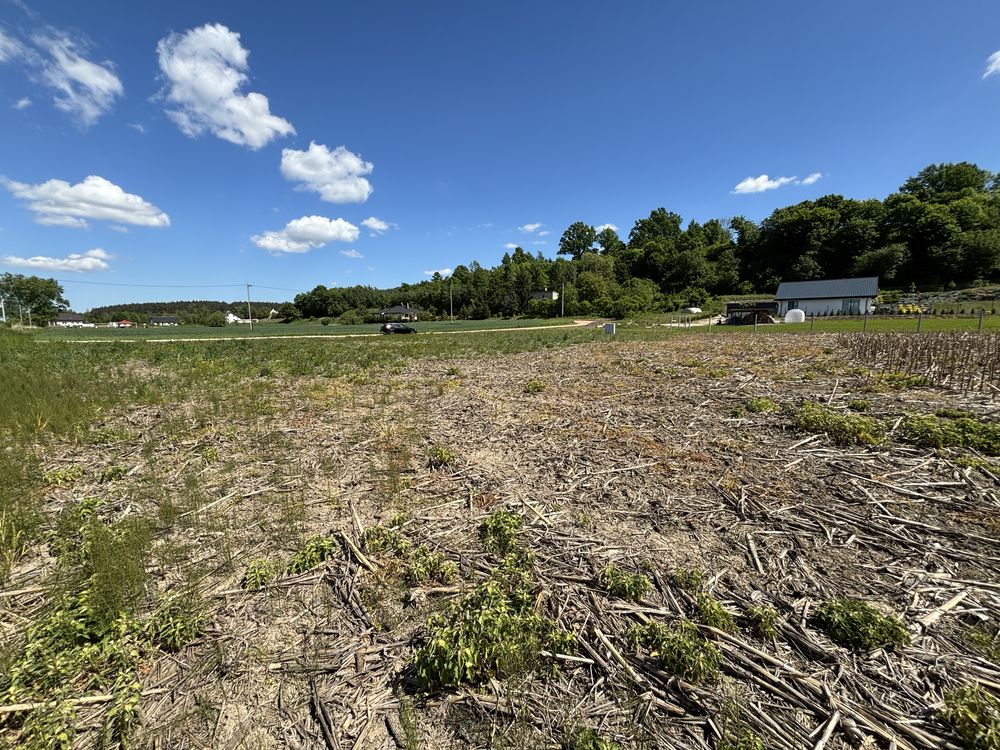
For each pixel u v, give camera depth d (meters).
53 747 1.79
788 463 4.66
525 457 5.20
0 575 2.97
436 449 5.21
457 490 4.35
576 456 5.16
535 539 3.41
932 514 3.53
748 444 5.30
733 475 4.41
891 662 2.18
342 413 7.38
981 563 2.92
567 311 70.81
